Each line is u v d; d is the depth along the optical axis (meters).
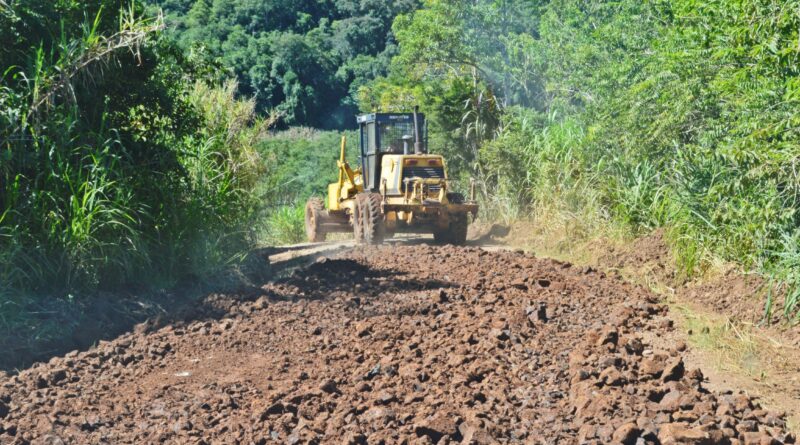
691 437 4.60
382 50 87.06
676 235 9.93
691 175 10.42
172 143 10.29
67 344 7.23
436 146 20.14
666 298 8.73
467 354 6.47
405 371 6.02
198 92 12.74
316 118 76.31
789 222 8.32
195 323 7.73
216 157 11.90
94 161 8.52
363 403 5.38
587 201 12.97
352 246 14.38
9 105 8.28
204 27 80.81
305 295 8.77
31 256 8.02
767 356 6.66
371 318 7.76
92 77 8.88
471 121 20.08
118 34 9.23
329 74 78.31
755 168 7.90
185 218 9.77
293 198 14.44
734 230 8.95
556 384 5.80
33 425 5.11
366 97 39.47
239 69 74.31
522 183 15.87
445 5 26.28
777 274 7.93
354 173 18.19
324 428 4.98
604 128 13.20
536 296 8.63
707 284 8.78
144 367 6.47
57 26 9.24
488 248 13.80
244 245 11.14
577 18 20.61
